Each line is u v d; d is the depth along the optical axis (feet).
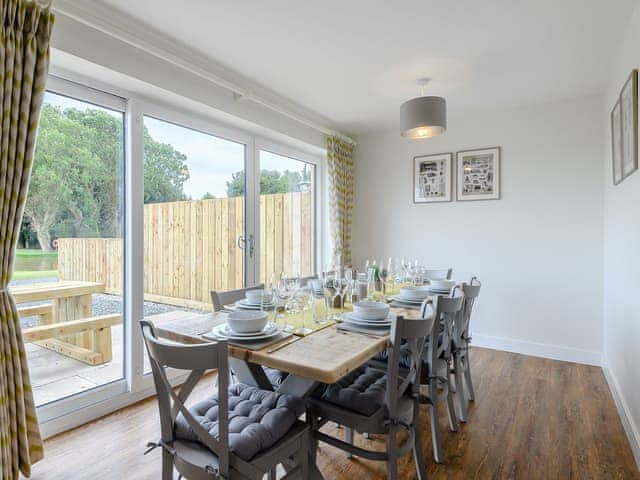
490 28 7.18
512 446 6.57
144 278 8.27
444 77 9.44
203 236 9.78
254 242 11.25
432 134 9.23
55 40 6.18
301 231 13.55
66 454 6.17
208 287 9.89
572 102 10.90
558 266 11.14
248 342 4.61
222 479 3.65
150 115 8.40
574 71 9.07
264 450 3.96
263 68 8.93
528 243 11.57
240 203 10.93
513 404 8.17
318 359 4.04
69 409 7.02
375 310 5.49
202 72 8.28
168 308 8.86
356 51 8.10
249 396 4.78
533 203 11.48
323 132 13.15
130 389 7.96
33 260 6.67
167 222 8.87
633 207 6.81
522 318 11.67
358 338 4.83
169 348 3.64
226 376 3.57
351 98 10.91
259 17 6.82
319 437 5.11
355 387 5.21
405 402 5.25
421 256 13.43
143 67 7.55
